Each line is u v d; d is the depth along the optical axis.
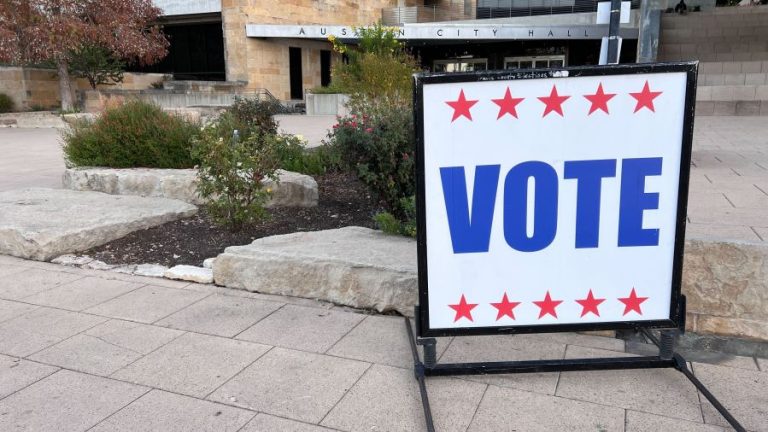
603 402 2.90
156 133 7.92
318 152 8.79
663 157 2.77
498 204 2.82
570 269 2.88
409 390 3.04
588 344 3.57
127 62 27.20
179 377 3.17
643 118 2.73
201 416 2.81
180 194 6.99
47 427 2.72
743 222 4.21
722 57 18.09
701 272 3.52
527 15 33.53
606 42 5.42
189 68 32.16
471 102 2.72
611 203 2.82
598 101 2.72
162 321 3.91
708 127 11.92
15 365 3.31
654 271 2.88
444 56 31.30
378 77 10.26
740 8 21.61
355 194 7.36
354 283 4.07
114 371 3.24
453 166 2.78
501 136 2.76
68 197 6.85
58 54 19.25
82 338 3.66
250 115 9.67
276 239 4.86
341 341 3.60
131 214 5.95
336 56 32.88
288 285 4.30
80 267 5.03
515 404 2.90
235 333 3.71
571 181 2.79
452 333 2.93
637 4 24.61
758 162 7.31
